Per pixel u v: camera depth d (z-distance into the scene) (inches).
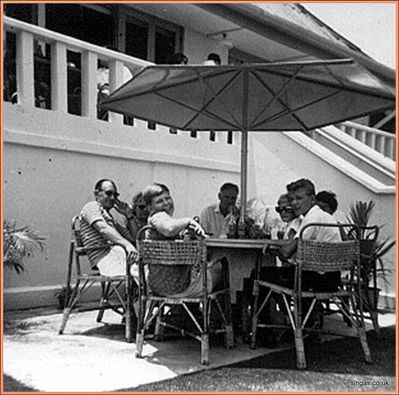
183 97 220.1
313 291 152.9
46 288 213.8
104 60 251.4
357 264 156.8
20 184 207.9
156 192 159.8
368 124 460.4
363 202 259.0
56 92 223.8
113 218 217.8
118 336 174.6
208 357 146.9
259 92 213.5
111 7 314.3
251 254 181.5
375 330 182.5
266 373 138.8
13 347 159.0
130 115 230.4
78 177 228.8
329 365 147.0
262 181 321.4
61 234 221.9
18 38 210.2
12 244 184.7
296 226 197.9
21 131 207.5
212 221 241.6
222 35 357.1
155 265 150.3
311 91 206.4
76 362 145.1
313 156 293.1
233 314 182.5
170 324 174.2
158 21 334.6
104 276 175.8
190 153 284.8
